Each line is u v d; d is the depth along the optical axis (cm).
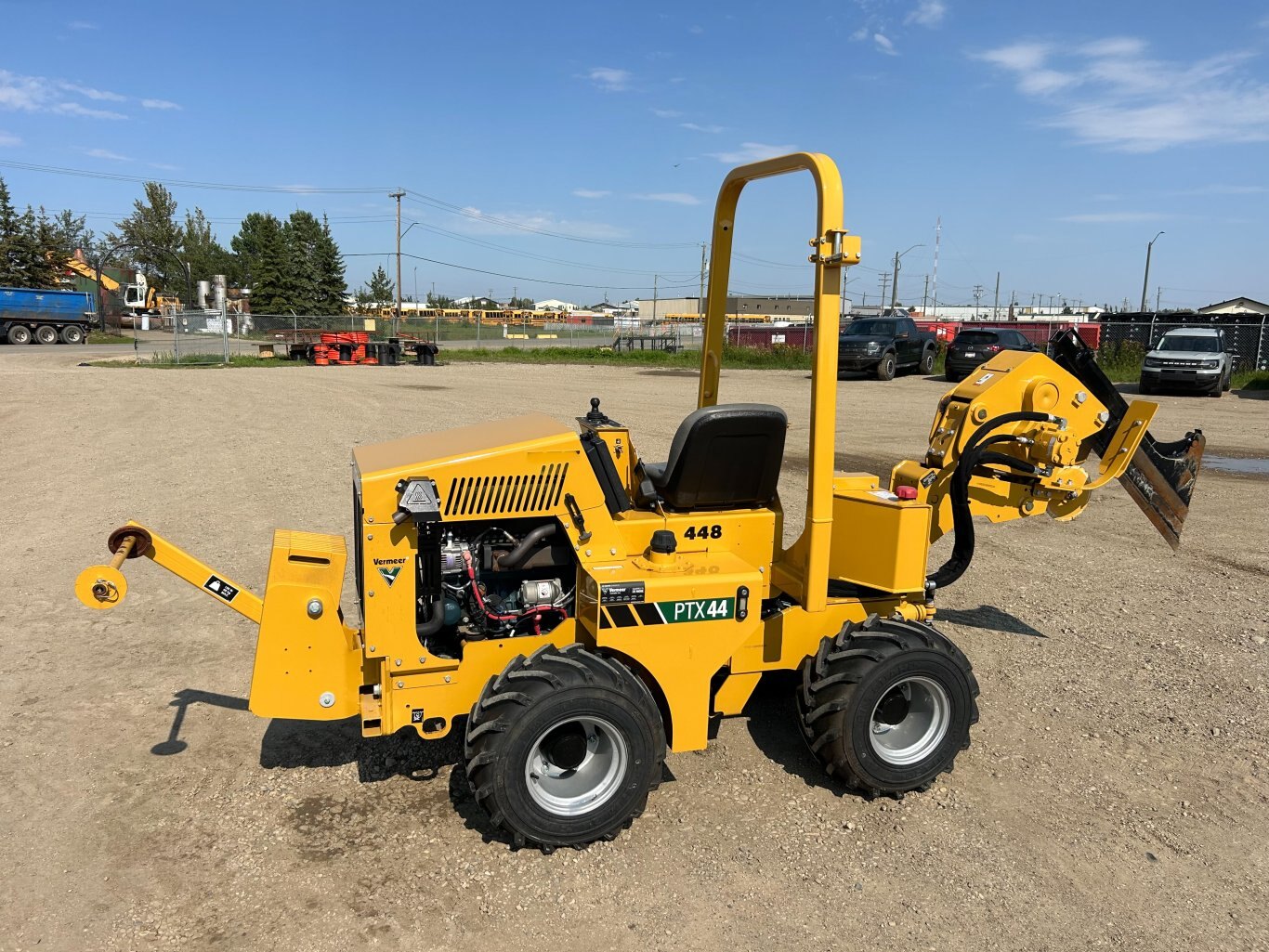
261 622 348
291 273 5831
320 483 972
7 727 438
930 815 373
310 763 409
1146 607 632
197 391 1869
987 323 3725
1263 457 1234
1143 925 306
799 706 390
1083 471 461
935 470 455
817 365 363
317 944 291
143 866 332
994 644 564
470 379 2412
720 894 319
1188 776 407
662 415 1566
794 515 880
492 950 289
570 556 381
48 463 1075
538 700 321
